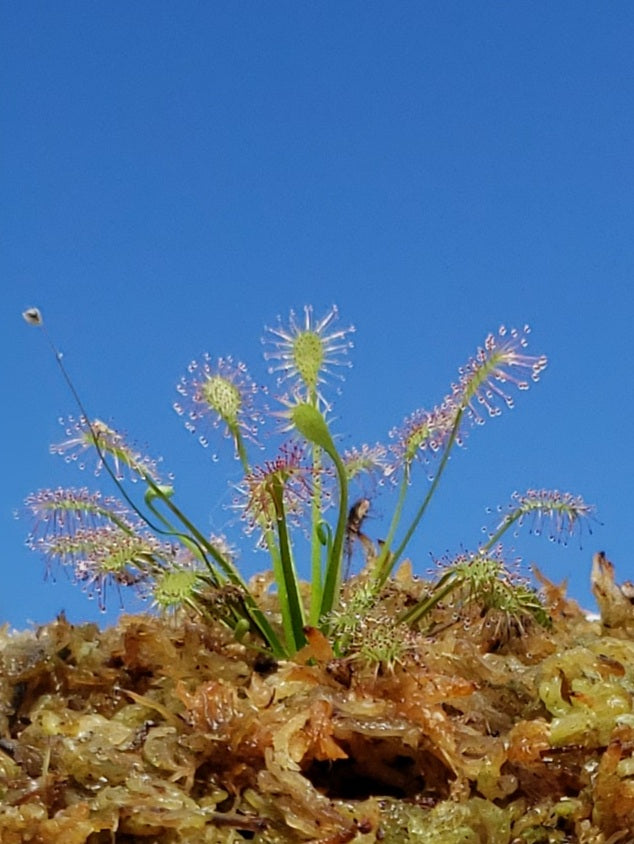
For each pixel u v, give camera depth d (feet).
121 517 0.53
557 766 0.40
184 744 0.40
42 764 0.40
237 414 0.53
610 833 0.38
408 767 0.42
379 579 0.53
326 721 0.40
